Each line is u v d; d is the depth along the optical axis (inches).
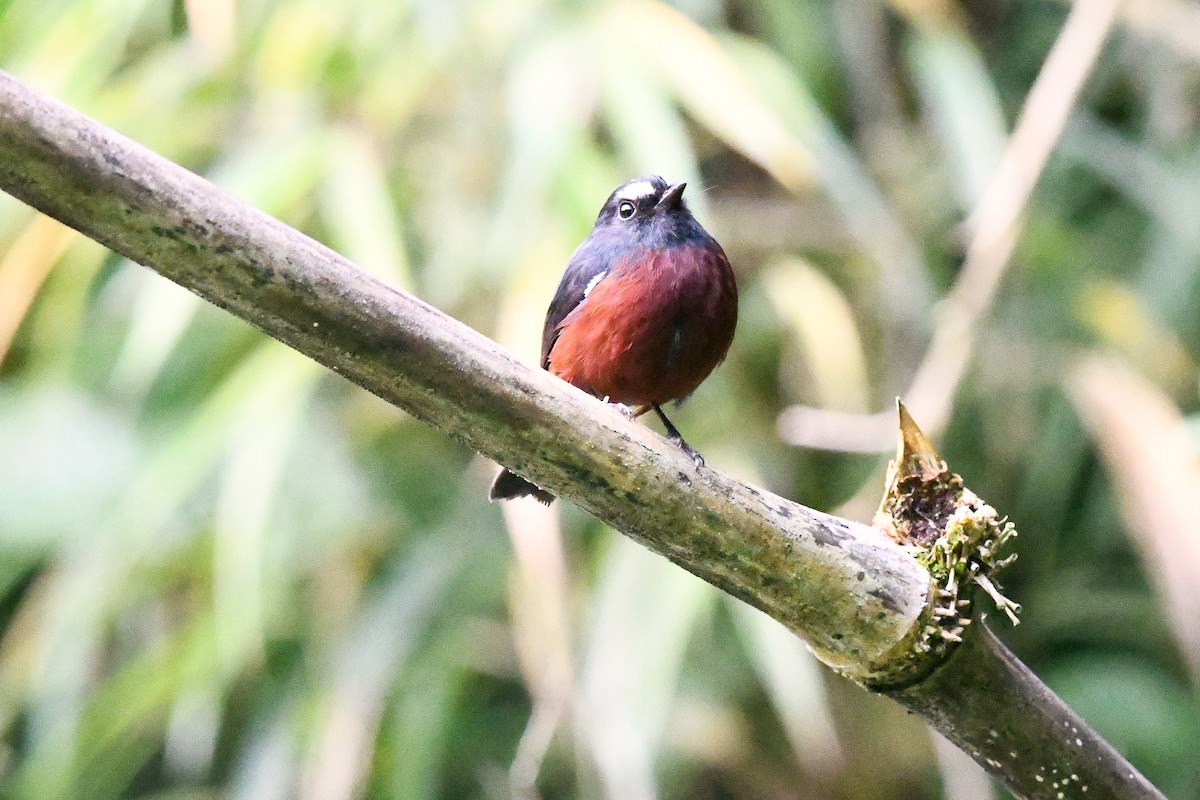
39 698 446.0
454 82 405.1
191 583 456.1
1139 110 482.9
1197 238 436.8
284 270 168.7
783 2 462.9
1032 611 462.0
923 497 190.2
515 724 452.4
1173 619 397.7
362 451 440.1
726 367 434.6
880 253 435.8
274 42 386.3
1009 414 452.1
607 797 394.6
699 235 290.4
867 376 451.2
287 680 439.2
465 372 177.6
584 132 384.2
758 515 186.7
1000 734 187.2
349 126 400.5
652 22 381.4
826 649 191.6
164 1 440.1
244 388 387.9
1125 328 428.8
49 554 440.5
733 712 436.1
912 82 509.4
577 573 411.2
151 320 366.0
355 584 426.9
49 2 382.0
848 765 434.3
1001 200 366.3
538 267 360.5
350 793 378.6
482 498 430.6
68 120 159.5
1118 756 188.2
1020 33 509.0
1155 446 385.4
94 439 439.5
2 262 406.6
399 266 353.4
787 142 360.8
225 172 376.8
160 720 458.0
